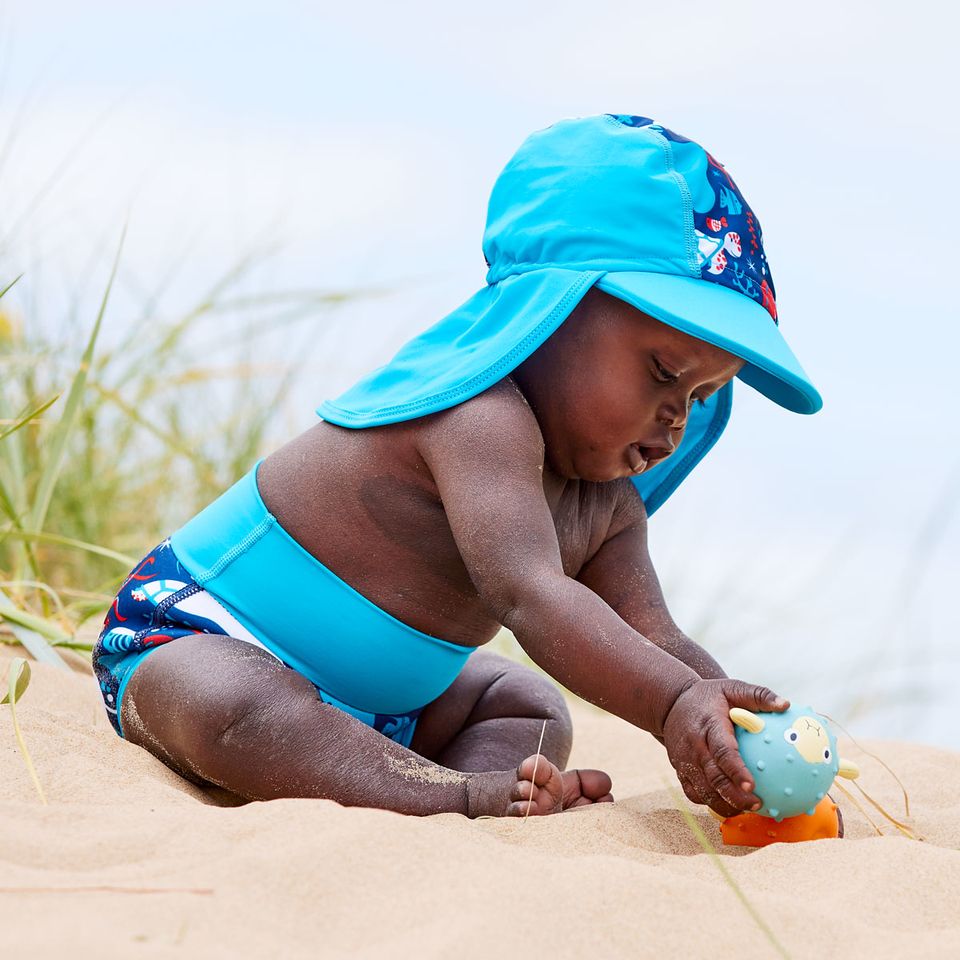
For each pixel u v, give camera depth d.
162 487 7.12
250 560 3.71
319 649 3.69
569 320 3.62
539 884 2.38
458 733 4.11
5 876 2.30
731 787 3.04
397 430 3.59
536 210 3.69
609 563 4.08
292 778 3.29
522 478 3.40
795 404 3.99
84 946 1.98
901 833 3.48
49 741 3.28
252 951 2.09
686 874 2.70
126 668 3.63
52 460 5.48
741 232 3.71
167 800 2.97
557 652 3.21
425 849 2.50
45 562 6.46
